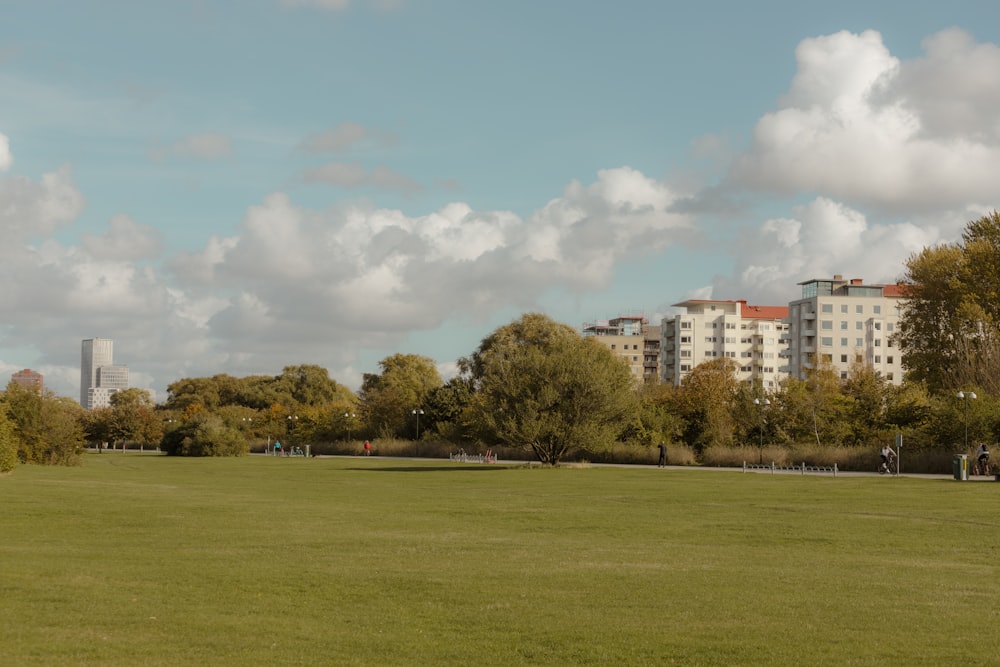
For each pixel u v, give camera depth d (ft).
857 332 615.16
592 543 82.53
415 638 43.91
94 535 84.48
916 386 302.25
